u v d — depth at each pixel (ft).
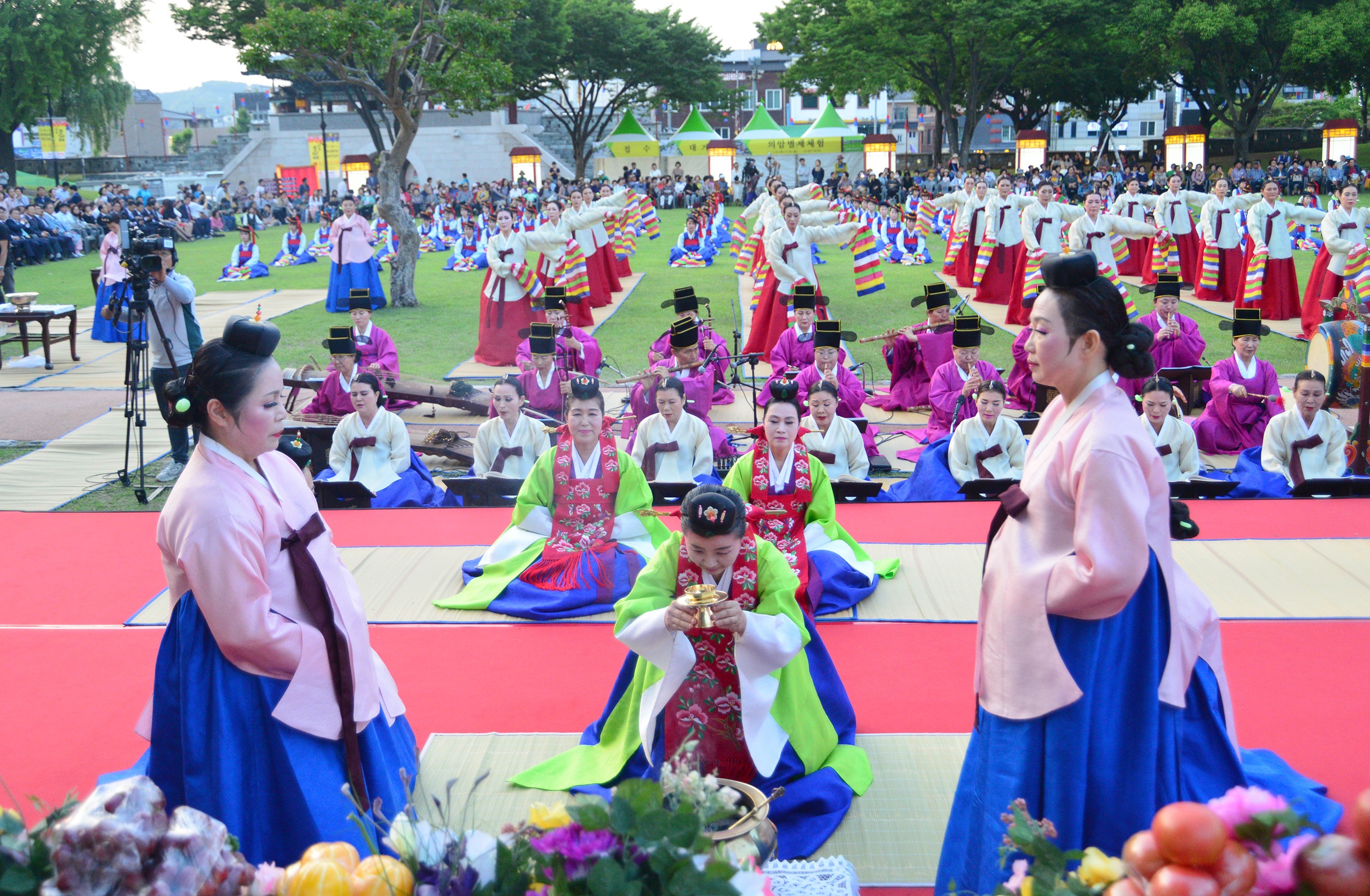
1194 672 9.37
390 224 58.65
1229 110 133.18
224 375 9.73
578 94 162.71
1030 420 31.68
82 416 34.99
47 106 134.62
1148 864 5.98
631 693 12.49
